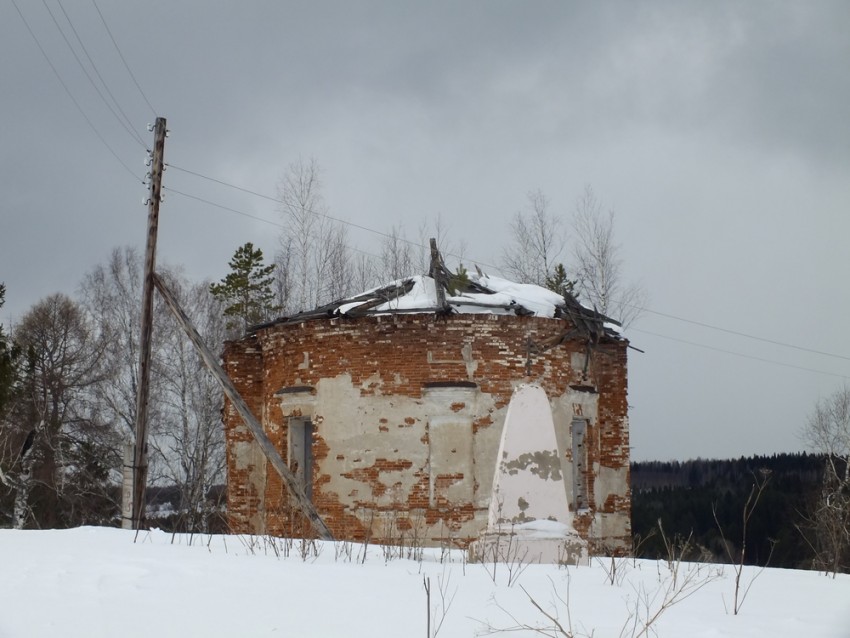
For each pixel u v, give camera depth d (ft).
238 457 77.25
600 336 72.08
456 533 63.98
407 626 20.58
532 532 35.09
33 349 123.65
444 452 65.10
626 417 75.56
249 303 135.03
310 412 69.31
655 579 28.45
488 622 21.02
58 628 20.33
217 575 26.63
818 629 20.34
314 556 33.12
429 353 66.28
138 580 25.70
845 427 134.10
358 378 67.26
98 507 121.19
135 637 19.60
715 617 21.83
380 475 65.67
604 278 126.82
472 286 71.41
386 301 69.21
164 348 124.57
